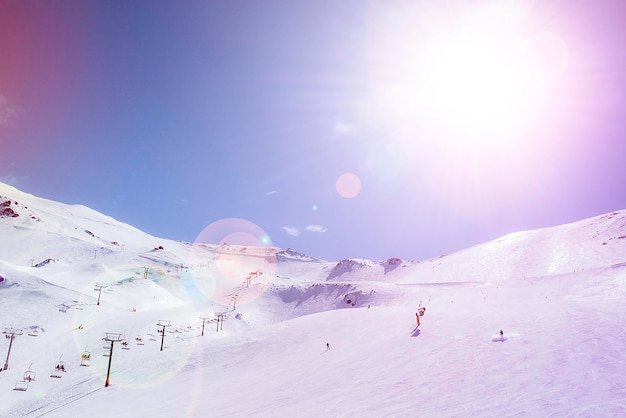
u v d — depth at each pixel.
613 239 104.81
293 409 14.91
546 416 8.86
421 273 167.75
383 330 31.30
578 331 17.55
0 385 45.41
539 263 112.69
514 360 15.09
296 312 122.44
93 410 24.77
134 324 73.38
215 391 23.84
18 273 91.81
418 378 15.72
